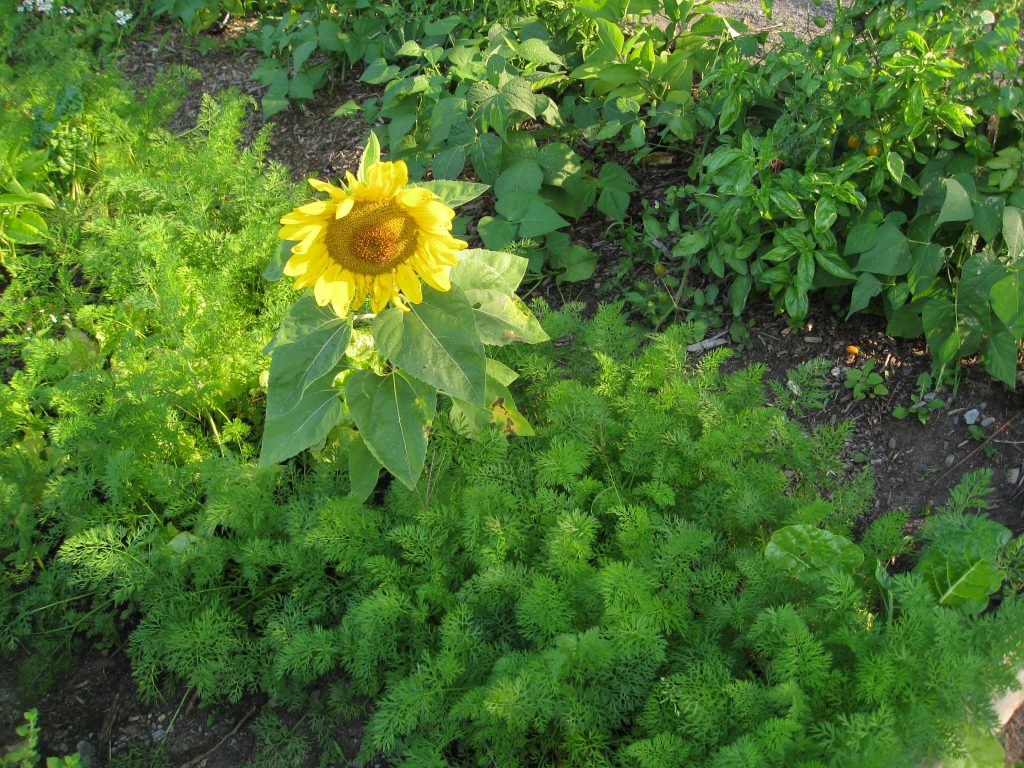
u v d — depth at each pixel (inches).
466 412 44.9
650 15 74.2
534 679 34.8
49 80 72.4
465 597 39.8
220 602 44.3
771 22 72.4
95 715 44.7
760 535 42.4
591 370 50.2
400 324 40.9
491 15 72.2
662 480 43.3
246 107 79.7
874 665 33.9
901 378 51.8
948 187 47.5
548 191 61.6
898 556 45.6
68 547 42.5
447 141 64.4
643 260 59.3
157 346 50.2
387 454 41.9
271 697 44.4
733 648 38.4
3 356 58.7
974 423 49.7
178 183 60.0
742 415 44.0
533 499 42.2
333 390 43.8
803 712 33.9
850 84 50.4
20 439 53.3
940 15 48.6
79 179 70.2
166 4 89.9
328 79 79.4
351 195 37.6
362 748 39.1
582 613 38.6
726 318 55.9
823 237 51.1
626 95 61.4
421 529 41.3
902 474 49.1
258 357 50.3
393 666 41.2
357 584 44.1
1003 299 46.6
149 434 47.9
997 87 48.2
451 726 37.5
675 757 33.8
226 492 44.3
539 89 67.9
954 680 33.1
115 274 53.7
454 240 38.7
